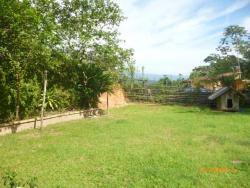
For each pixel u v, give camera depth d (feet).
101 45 62.85
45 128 44.88
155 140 35.88
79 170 24.64
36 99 47.80
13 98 42.16
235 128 43.78
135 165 25.75
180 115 59.93
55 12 58.65
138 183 21.56
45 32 41.37
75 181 22.18
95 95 65.62
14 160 27.68
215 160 27.20
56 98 53.57
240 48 104.06
